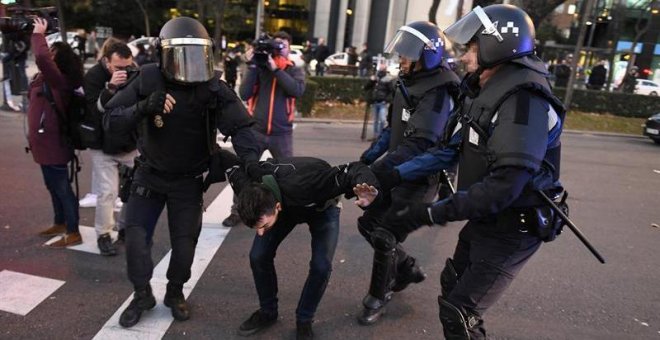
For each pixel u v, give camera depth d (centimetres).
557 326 345
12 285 354
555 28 3394
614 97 1706
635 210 661
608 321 357
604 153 1136
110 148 388
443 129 303
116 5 3741
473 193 209
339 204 310
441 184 339
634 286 418
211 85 285
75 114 392
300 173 272
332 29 3941
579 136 1426
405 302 365
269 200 259
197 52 273
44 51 364
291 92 459
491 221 231
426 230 524
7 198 529
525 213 224
